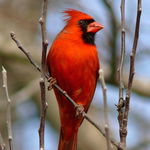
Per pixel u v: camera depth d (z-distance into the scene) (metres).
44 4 6.68
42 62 6.88
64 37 9.08
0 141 6.53
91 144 13.54
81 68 8.88
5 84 6.66
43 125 6.74
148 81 13.13
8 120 6.55
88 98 9.22
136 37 6.78
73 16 9.41
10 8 14.01
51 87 8.66
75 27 9.20
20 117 13.89
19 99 13.07
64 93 7.90
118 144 6.70
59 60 8.84
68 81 8.90
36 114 14.31
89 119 6.83
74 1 13.26
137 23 6.76
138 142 12.85
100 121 13.89
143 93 13.11
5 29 14.01
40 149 6.66
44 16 6.73
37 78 13.99
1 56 13.91
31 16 14.03
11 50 13.82
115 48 11.82
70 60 8.81
